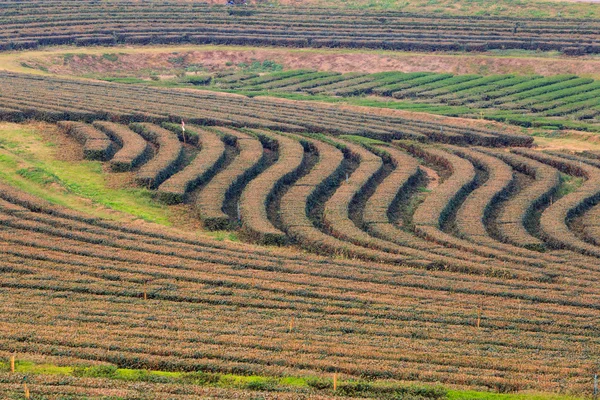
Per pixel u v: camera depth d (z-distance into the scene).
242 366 125.88
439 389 120.94
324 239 190.88
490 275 175.50
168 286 159.25
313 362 128.25
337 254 186.12
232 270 170.12
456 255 185.00
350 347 134.75
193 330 139.25
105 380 118.44
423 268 178.25
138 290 156.25
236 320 144.75
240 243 190.75
